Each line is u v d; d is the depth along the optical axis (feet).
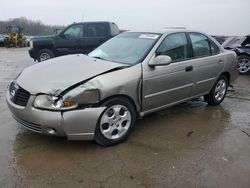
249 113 18.26
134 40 15.79
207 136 14.39
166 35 15.52
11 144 12.88
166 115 17.29
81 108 11.68
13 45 91.30
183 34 16.49
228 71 19.36
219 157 12.25
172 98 15.65
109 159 11.80
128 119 13.34
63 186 10.01
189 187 10.16
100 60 14.40
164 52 14.99
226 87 19.93
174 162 11.73
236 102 20.80
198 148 13.04
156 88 14.37
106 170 11.02
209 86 18.19
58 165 11.27
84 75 12.33
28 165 11.21
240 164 11.73
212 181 10.52
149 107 14.52
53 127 11.47
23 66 40.09
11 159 11.62
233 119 17.02
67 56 15.65
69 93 11.49
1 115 16.44
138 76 13.39
